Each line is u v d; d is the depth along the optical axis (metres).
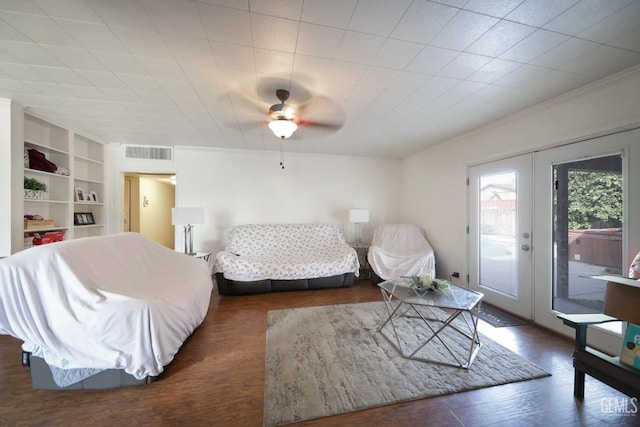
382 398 1.59
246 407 1.53
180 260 2.84
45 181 3.32
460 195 3.71
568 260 2.40
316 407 1.52
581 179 2.29
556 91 2.31
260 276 3.51
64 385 1.66
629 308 1.45
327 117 2.98
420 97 2.46
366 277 4.52
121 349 1.64
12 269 1.56
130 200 5.81
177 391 1.66
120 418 1.45
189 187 4.48
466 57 1.82
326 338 2.32
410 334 2.40
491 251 3.21
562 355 2.08
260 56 1.82
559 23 1.47
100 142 4.02
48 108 2.79
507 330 2.51
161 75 2.09
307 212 4.96
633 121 1.91
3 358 2.04
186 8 1.38
